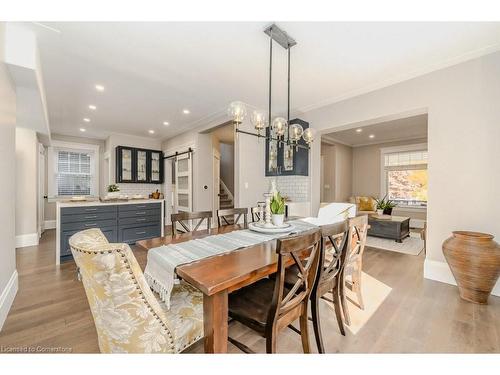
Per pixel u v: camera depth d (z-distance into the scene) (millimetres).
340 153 7348
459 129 2584
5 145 1949
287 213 3973
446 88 2678
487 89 2424
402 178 6836
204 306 1177
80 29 2053
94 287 956
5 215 1977
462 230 2562
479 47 2324
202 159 5426
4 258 1955
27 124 3846
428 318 1942
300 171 4234
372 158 7414
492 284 2137
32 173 4254
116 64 2658
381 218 4938
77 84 3148
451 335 1712
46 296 2285
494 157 2385
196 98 3684
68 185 6180
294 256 1217
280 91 3410
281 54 2469
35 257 3502
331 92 3443
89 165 6496
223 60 2590
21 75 2146
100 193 6590
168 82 3127
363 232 2055
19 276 2768
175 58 2545
